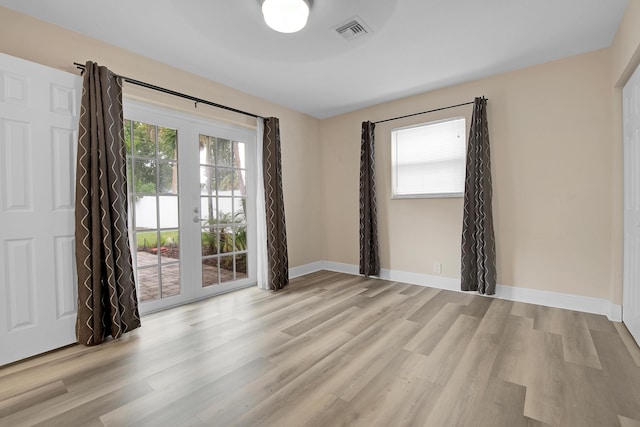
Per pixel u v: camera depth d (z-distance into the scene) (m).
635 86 2.15
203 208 3.28
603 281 2.68
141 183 2.77
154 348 2.13
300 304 3.05
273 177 3.67
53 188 2.09
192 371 1.83
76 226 2.14
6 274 1.90
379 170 4.07
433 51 2.65
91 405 1.52
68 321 2.16
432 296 3.27
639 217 2.08
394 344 2.16
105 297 2.27
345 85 3.39
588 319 2.57
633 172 2.22
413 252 3.79
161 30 2.31
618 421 1.38
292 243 4.23
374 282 3.88
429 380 1.72
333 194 4.59
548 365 1.86
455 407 1.49
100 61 2.45
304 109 4.23
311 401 1.54
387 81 3.29
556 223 2.88
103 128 2.25
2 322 1.88
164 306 2.93
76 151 2.21
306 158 4.45
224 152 3.49
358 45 2.54
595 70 2.67
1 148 1.87
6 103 1.89
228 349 2.11
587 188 2.73
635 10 1.88
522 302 3.04
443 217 3.56
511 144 3.08
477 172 3.14
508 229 3.11
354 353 2.04
